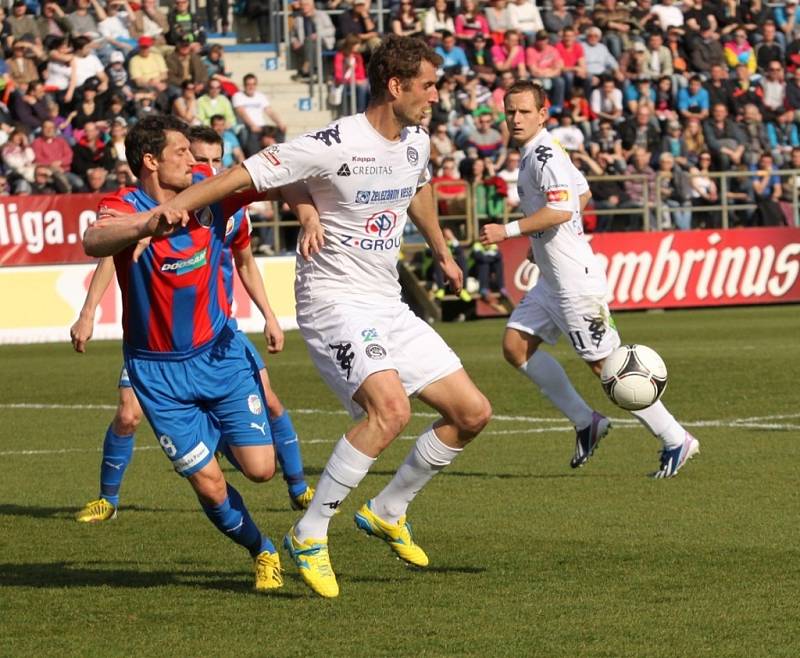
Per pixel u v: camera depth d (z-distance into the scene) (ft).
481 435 104.73
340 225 57.00
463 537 67.41
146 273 55.98
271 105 253.65
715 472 85.46
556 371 86.07
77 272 198.08
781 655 46.19
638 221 225.97
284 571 61.46
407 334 58.39
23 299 195.00
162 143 55.83
